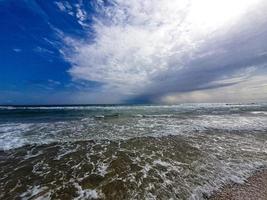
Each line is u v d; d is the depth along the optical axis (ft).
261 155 21.98
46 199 12.62
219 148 24.77
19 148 24.66
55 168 18.07
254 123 47.29
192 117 62.64
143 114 75.87
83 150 23.82
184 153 22.61
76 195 13.10
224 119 56.18
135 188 14.07
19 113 81.61
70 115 72.02
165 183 14.92
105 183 14.92
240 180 15.62
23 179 15.71
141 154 22.20
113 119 56.90
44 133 34.30
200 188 14.16
